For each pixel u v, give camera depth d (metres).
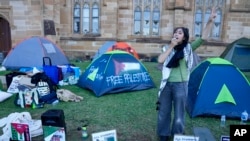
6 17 13.68
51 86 6.16
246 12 15.88
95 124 4.69
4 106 5.65
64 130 3.53
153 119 5.03
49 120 3.50
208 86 5.20
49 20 14.34
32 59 9.77
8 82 7.02
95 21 16.19
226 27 16.23
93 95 6.79
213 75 5.25
